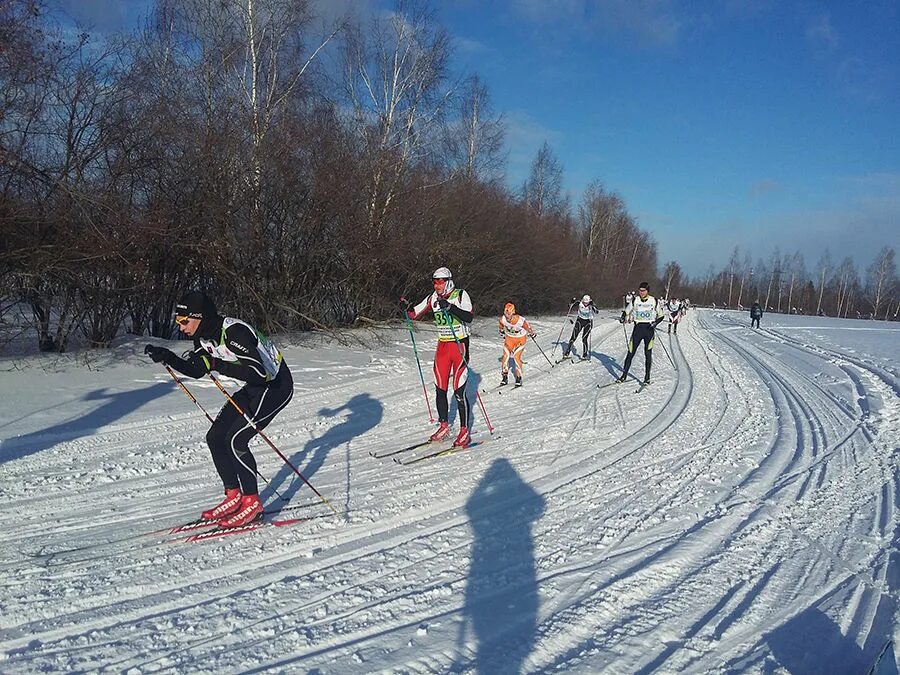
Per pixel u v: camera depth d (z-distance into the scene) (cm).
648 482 513
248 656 258
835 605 316
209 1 1320
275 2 1416
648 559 365
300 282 1530
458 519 422
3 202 830
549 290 3259
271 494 462
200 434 629
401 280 1795
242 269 1329
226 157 1200
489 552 369
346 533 393
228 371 388
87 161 970
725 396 952
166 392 809
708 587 332
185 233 1124
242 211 1284
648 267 7262
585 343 1396
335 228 1509
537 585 329
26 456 539
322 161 1464
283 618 289
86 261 929
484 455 588
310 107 1516
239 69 1390
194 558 351
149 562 345
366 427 691
